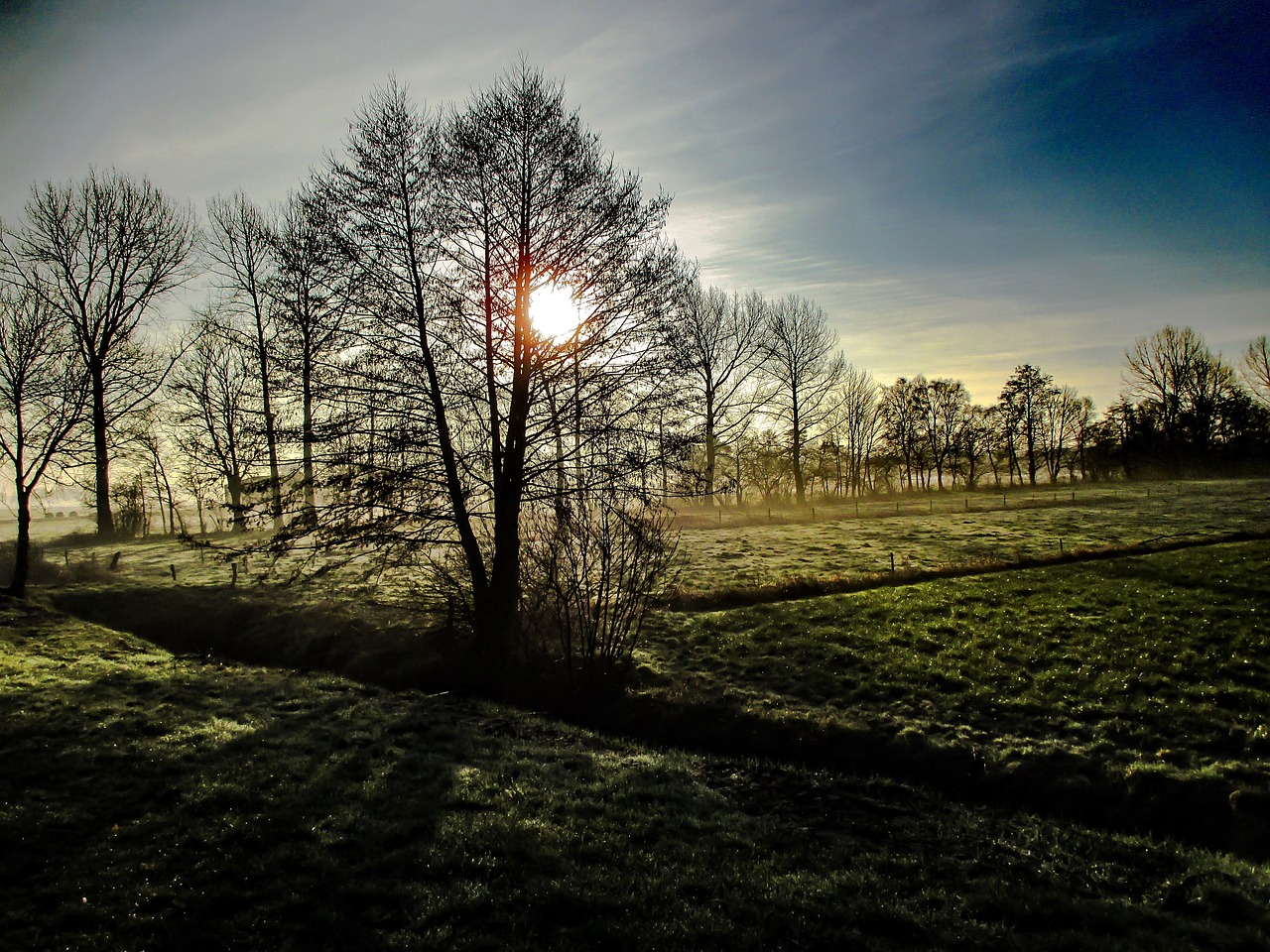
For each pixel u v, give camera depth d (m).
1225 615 19.27
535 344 17.48
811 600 24.56
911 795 11.88
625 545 17.25
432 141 17.11
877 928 7.62
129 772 10.60
